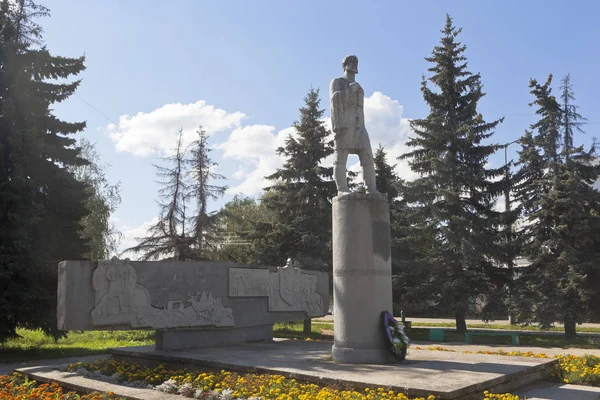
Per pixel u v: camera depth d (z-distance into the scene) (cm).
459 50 2338
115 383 926
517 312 2042
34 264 1527
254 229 2488
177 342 1188
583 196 2058
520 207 2219
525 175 2252
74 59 1806
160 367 996
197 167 2500
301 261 2295
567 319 1934
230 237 2925
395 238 2461
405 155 2395
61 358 1486
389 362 926
